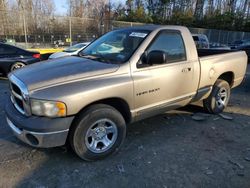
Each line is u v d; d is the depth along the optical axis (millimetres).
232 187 2898
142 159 3416
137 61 3508
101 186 2865
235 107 5785
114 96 3244
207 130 4410
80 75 3105
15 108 3283
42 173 3066
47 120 2869
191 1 50188
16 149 3578
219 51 5797
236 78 5391
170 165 3291
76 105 2943
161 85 3756
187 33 4277
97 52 3977
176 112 5219
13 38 14617
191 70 4195
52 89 2893
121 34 4074
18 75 3262
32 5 26078
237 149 3764
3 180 2916
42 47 14891
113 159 3400
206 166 3285
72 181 2939
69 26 15969
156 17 41750
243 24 40312
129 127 4430
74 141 3107
